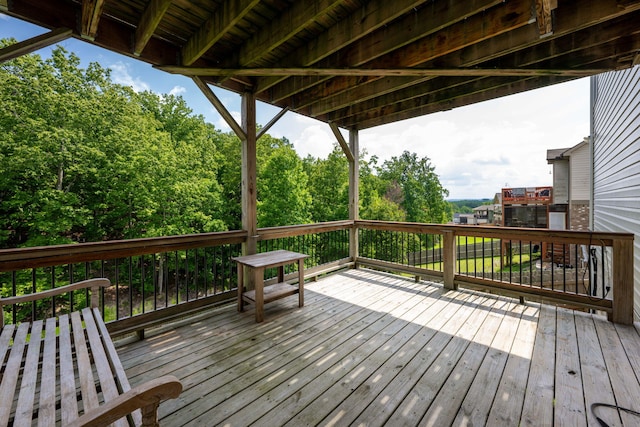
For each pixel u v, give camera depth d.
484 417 1.57
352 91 3.85
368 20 2.16
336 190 18.58
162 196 12.96
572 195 10.64
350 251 5.26
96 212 12.25
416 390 1.82
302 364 2.14
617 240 2.75
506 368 2.05
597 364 2.08
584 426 1.49
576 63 2.69
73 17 2.14
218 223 14.86
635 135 3.44
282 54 2.98
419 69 2.71
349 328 2.77
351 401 1.73
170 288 13.95
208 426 1.53
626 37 2.45
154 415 0.85
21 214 10.06
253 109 3.58
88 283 1.97
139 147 12.57
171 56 2.78
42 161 10.19
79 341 1.53
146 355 2.28
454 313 3.12
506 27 2.06
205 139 16.41
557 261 11.60
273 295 3.09
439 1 2.10
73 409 1.01
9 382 1.18
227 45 2.82
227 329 2.76
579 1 2.02
